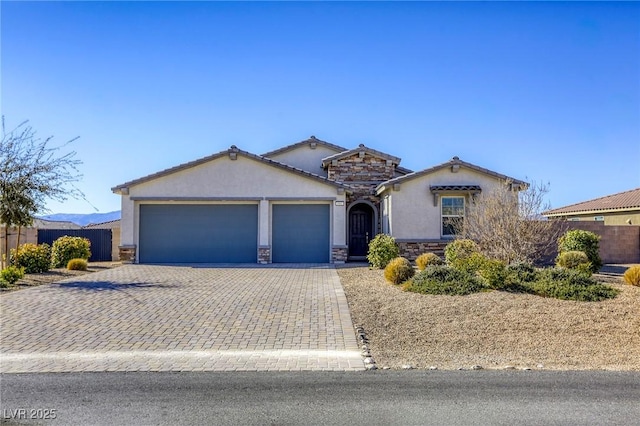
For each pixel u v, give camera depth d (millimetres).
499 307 10398
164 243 21078
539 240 15422
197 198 20953
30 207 17594
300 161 26594
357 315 10523
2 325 9883
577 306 10359
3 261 18141
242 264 20406
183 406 5754
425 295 11695
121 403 5852
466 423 5254
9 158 17234
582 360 7734
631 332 8969
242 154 21000
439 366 7480
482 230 15422
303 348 8430
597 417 5406
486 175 20750
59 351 8266
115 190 20859
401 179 20500
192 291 13312
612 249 22672
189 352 8195
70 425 5211
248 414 5504
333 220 21078
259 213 21031
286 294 12836
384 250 17859
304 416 5449
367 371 7211
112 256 25297
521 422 5277
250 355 8023
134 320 10219
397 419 5363
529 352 8156
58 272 17891
